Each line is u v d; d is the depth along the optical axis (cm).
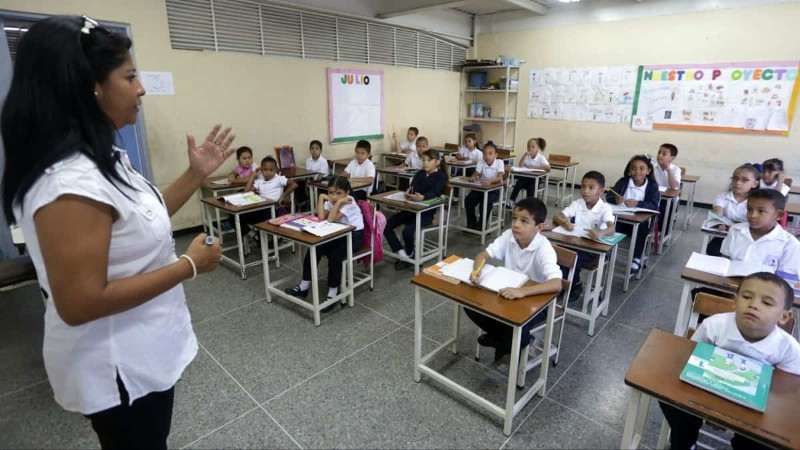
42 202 65
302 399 196
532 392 188
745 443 132
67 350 78
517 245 207
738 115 529
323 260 369
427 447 169
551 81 678
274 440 172
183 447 167
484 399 186
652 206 345
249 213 376
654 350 133
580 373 217
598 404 194
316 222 281
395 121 649
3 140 69
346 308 284
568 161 593
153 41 390
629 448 130
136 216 77
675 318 275
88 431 178
